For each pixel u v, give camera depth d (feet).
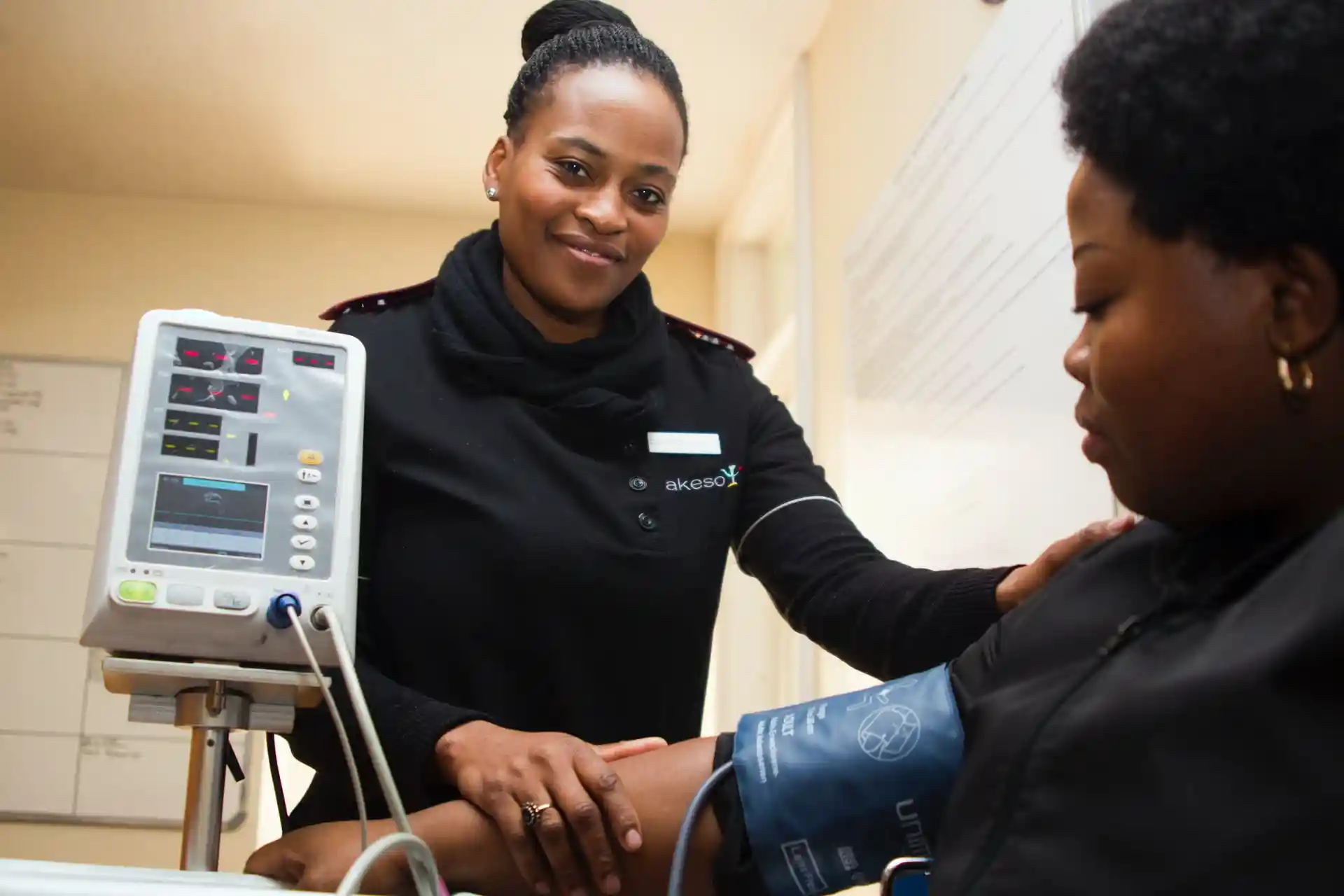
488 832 2.55
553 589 3.39
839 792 2.21
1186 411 1.58
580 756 2.53
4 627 10.24
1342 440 1.54
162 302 11.10
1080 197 1.71
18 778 9.98
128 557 2.56
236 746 9.92
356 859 2.44
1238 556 1.64
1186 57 1.59
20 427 10.65
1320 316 1.50
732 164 10.77
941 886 1.67
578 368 3.69
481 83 9.64
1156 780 1.43
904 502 6.64
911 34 6.93
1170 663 1.53
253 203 11.48
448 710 2.84
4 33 9.05
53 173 10.98
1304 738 1.33
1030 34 5.08
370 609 3.43
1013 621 2.10
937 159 6.29
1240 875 1.33
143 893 1.96
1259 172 1.50
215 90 9.80
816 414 8.63
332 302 11.32
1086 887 1.45
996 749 1.70
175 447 2.67
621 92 3.62
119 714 10.21
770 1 8.75
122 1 8.74
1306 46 1.51
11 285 10.98
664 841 2.45
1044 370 4.83
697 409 3.86
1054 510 4.72
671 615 3.55
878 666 3.20
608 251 3.61
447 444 3.49
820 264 8.74
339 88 9.75
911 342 6.59
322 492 2.75
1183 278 1.56
